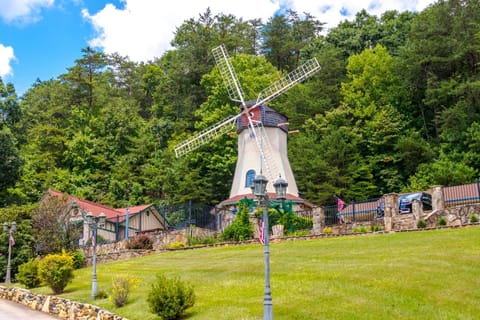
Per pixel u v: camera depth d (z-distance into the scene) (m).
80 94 81.94
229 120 49.41
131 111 76.75
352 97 62.41
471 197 36.69
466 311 17.17
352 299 18.73
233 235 39.19
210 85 66.88
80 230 41.97
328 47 75.12
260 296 20.42
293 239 35.28
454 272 20.72
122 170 65.75
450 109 53.16
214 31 80.00
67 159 70.75
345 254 26.33
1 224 38.00
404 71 60.91
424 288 19.22
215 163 58.06
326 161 54.94
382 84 63.25
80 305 22.91
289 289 20.78
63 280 27.27
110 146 71.12
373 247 27.31
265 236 16.31
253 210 41.41
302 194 53.94
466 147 53.59
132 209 52.53
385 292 19.19
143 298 22.70
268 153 46.47
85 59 83.94
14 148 56.03
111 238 47.50
